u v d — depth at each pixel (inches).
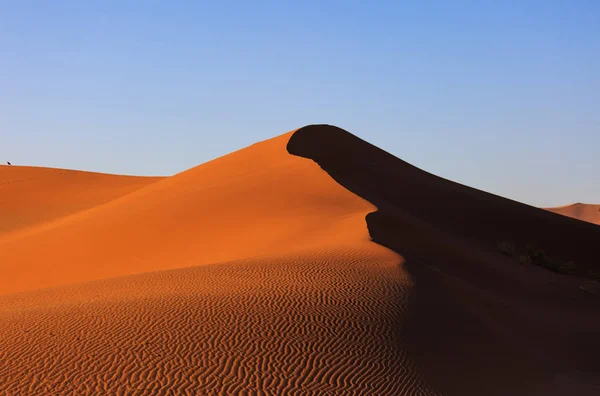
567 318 1093.8
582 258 1945.1
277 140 2588.6
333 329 628.1
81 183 3499.0
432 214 2082.9
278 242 1267.2
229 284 780.6
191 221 1680.6
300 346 585.3
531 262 1707.7
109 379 496.4
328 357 571.8
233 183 1984.5
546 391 628.1
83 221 2033.7
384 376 555.2
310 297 716.7
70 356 536.7
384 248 1015.0
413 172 2598.4
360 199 1637.6
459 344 662.5
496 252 1775.3
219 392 489.4
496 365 651.5
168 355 545.3
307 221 1423.5
